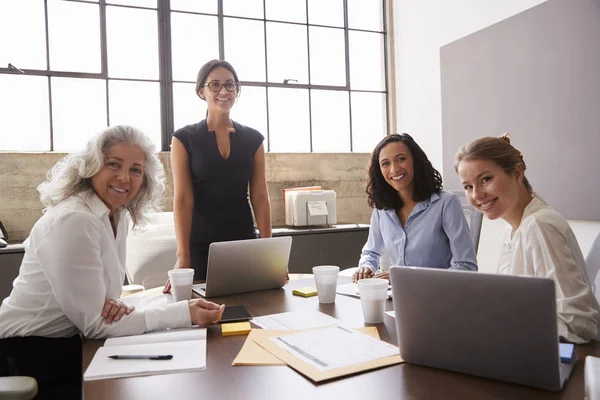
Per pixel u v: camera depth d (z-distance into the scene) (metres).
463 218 1.83
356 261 3.76
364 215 4.41
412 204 1.95
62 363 1.24
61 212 1.23
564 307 1.03
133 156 1.35
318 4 4.36
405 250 1.93
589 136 2.69
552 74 2.90
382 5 4.62
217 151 2.05
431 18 4.02
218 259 1.58
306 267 3.60
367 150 4.58
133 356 1.03
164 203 3.68
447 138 3.81
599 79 2.62
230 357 1.03
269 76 4.18
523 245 1.14
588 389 0.70
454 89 3.71
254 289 1.73
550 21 2.90
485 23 3.44
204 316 1.25
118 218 1.48
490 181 1.24
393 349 1.04
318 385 0.87
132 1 3.72
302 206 3.74
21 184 3.33
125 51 3.71
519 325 0.80
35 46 3.46
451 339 0.89
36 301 1.26
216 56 3.98
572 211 2.82
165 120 3.80
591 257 1.39
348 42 4.48
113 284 1.34
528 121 3.08
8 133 3.39
